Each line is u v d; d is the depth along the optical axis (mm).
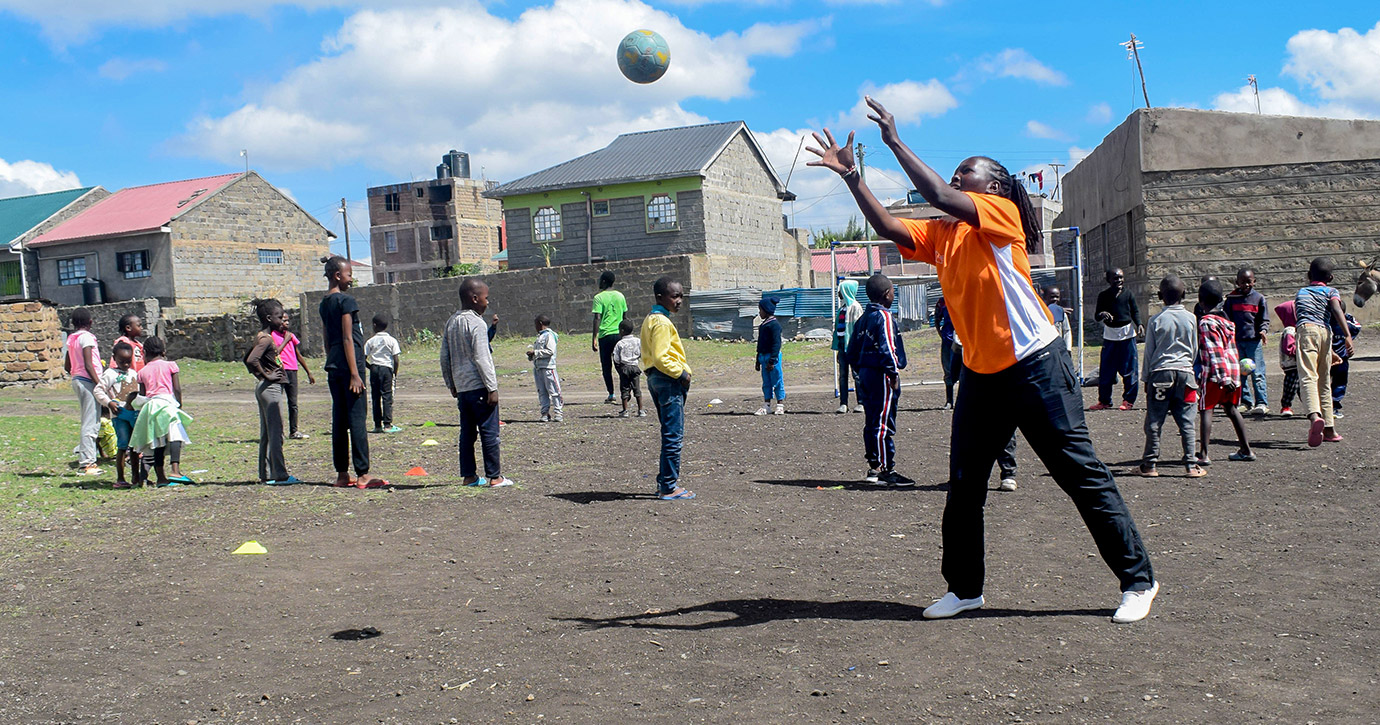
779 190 43656
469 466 8930
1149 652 3883
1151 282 21656
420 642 4500
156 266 44312
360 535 6969
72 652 4496
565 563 5988
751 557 5953
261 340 9148
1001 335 4289
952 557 4539
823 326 28844
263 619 4973
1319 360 9188
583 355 27156
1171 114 21547
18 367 22922
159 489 9055
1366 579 4816
